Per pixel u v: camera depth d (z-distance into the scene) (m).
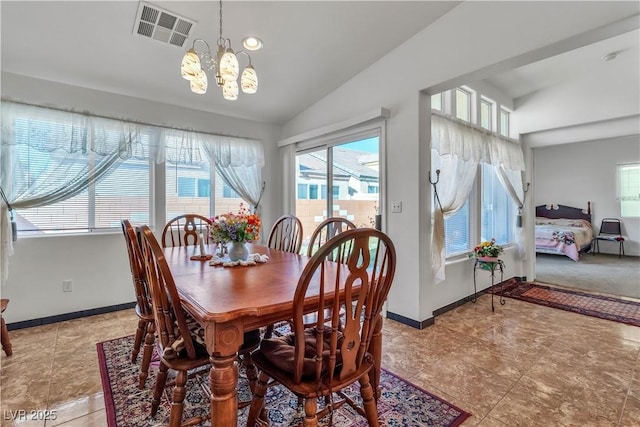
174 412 1.37
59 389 1.87
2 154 2.66
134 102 3.36
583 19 2.00
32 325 2.84
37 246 2.87
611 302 3.60
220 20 2.26
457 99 3.70
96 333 2.69
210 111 3.89
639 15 1.83
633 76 3.49
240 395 1.85
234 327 1.15
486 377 2.03
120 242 3.29
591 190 7.17
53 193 2.90
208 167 3.94
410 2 2.48
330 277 1.66
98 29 2.39
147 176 3.50
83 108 3.07
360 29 2.72
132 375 2.02
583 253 7.02
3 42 2.42
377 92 3.20
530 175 4.59
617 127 3.74
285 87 3.56
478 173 3.98
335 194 3.81
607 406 1.73
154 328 1.88
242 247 2.04
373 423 1.39
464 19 2.54
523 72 3.79
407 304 2.94
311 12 2.46
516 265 4.67
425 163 2.91
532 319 3.08
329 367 1.18
